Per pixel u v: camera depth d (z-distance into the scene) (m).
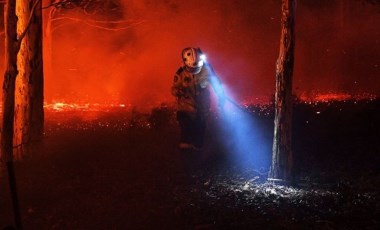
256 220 8.48
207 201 9.50
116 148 14.10
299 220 8.45
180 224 8.38
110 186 10.51
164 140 15.05
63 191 10.22
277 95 10.35
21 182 10.77
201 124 12.54
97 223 8.50
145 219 8.63
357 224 8.27
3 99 10.91
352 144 14.16
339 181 10.71
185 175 11.34
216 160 12.66
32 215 8.95
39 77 13.24
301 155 13.00
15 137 13.17
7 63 10.79
